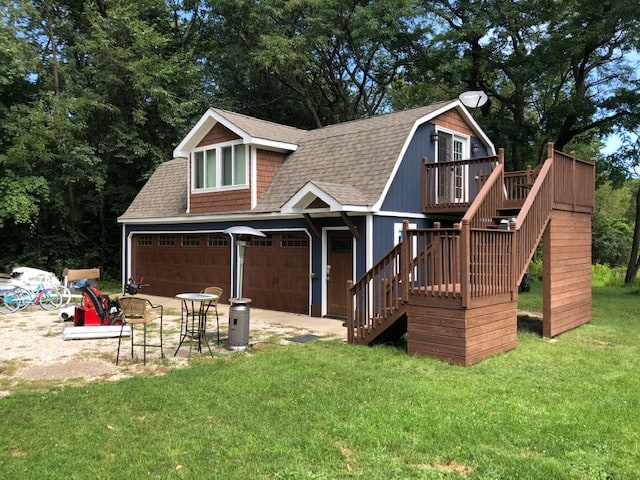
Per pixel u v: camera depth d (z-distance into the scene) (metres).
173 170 17.41
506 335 7.78
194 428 4.51
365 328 8.14
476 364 6.90
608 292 17.64
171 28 24.81
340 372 6.45
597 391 5.73
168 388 5.66
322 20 22.56
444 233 7.08
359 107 29.14
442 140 12.91
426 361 7.01
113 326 8.94
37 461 3.86
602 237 30.19
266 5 22.62
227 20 23.86
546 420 4.76
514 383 6.02
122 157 19.34
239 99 26.27
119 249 21.44
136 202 16.81
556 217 9.50
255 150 12.84
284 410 4.98
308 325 10.26
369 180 10.81
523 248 8.29
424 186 11.90
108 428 4.51
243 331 7.88
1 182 16.20
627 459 3.98
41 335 9.05
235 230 8.54
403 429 4.52
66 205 19.77
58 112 17.30
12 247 18.78
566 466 3.84
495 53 20.83
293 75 24.41
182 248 15.07
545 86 20.19
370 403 5.21
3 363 6.97
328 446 4.14
